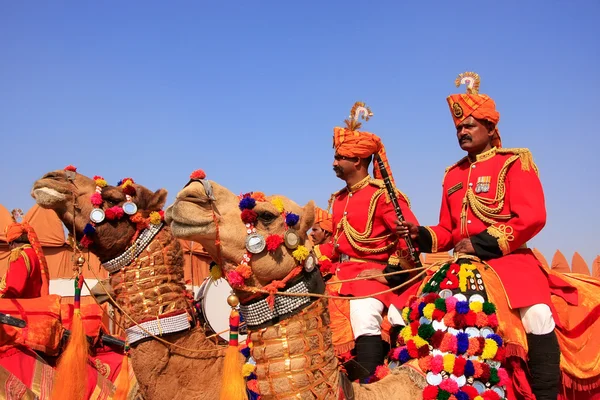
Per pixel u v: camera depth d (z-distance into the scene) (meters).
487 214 4.93
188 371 4.44
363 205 5.77
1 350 5.97
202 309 6.05
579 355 4.68
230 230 3.68
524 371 4.43
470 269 4.59
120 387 4.85
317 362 3.66
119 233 4.67
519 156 4.89
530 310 4.46
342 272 5.66
